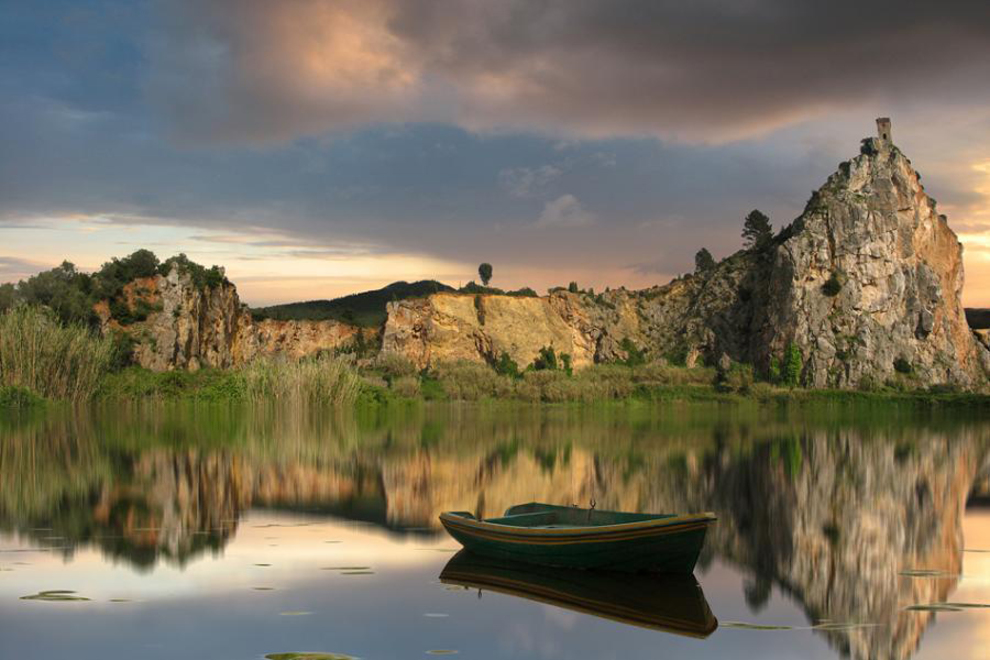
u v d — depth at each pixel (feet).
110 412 338.34
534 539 80.74
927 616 68.69
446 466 169.89
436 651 59.82
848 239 642.63
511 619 66.85
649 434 258.16
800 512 119.75
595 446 216.13
